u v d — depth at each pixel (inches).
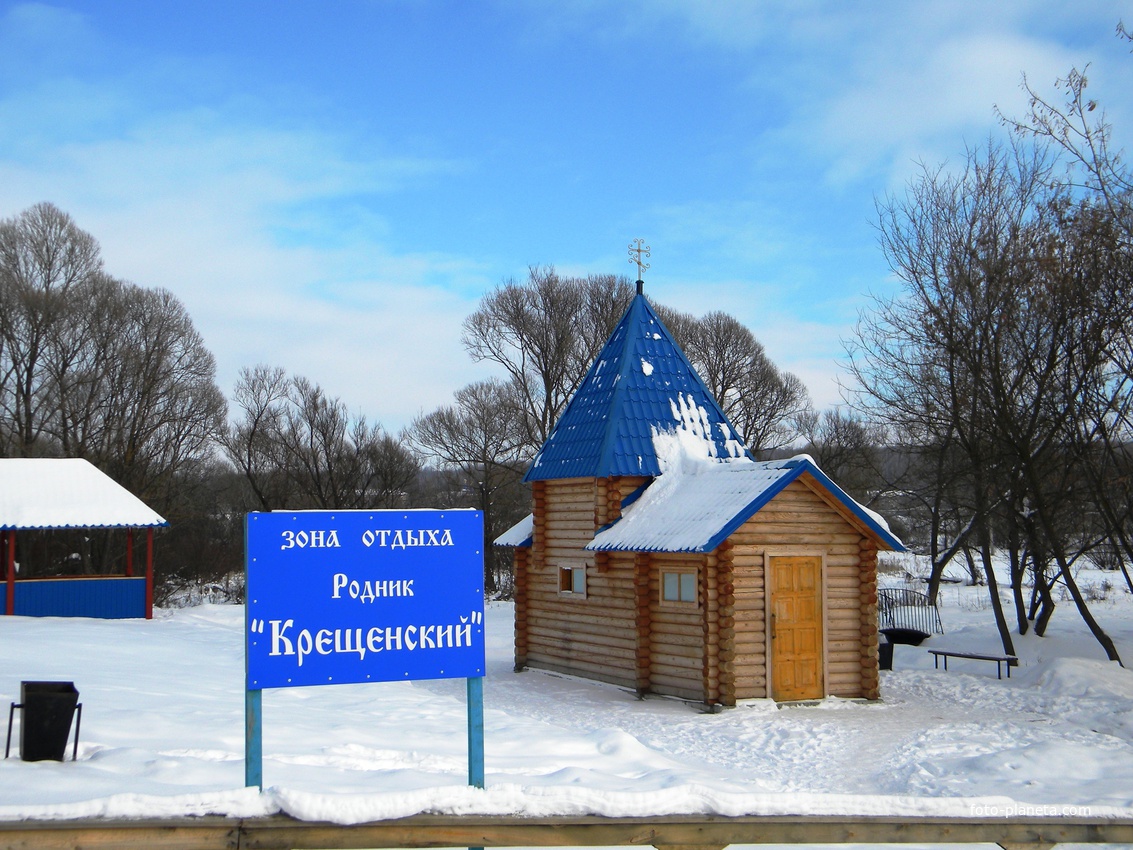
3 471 1194.6
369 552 255.3
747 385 2111.2
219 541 2113.7
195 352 1966.0
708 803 223.6
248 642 242.8
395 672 254.1
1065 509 935.7
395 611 255.8
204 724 443.8
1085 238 787.4
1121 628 1031.0
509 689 773.3
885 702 708.0
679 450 797.9
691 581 701.9
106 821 197.0
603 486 786.8
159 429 1924.2
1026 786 424.2
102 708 463.2
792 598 698.2
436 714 552.1
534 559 871.1
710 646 673.6
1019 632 955.3
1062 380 839.7
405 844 207.6
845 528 717.3
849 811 227.9
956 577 1766.7
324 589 250.5
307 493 2100.1
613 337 888.9
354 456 2149.4
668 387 835.4
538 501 866.8
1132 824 236.8
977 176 931.3
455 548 263.3
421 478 2453.2
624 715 656.4
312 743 411.5
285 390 2095.2
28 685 338.3
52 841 192.5
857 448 1628.9
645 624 733.9
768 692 681.6
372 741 430.6
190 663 753.6
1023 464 877.2
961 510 1332.4
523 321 1916.8
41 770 314.8
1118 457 865.5
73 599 1161.4
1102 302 804.6
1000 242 884.0
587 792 221.1
